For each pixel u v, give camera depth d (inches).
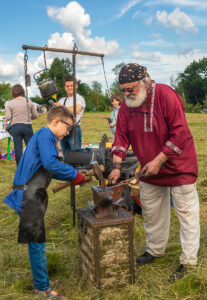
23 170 97.9
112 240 100.0
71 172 99.6
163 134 105.9
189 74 3228.3
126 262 102.5
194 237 109.4
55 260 118.6
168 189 117.2
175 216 165.8
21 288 105.2
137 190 166.4
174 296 99.0
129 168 162.6
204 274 104.8
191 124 850.1
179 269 111.1
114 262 101.2
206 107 2699.3
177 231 149.9
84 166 147.5
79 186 224.1
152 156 109.3
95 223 96.9
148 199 116.3
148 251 122.7
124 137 117.0
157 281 107.7
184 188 107.1
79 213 108.0
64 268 118.0
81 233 108.2
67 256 127.6
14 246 138.5
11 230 156.1
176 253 127.2
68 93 202.1
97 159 151.5
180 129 102.6
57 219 168.6
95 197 103.1
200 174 262.1
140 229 152.3
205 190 218.7
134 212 173.9
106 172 158.1
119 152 116.7
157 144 107.8
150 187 114.9
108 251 100.0
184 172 106.6
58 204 191.9
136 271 107.8
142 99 102.6
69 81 198.4
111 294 97.4
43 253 99.2
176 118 102.6
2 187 233.9
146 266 117.6
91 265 100.3
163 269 116.0
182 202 108.3
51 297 97.6
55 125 101.6
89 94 3201.3
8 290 103.6
